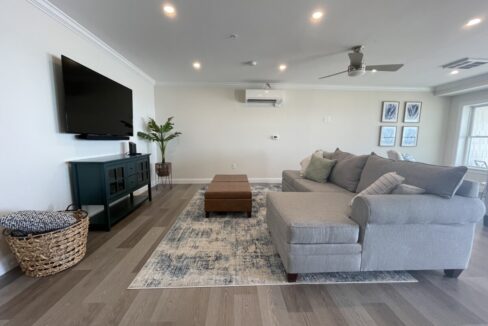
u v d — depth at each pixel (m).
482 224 2.71
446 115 5.11
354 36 2.57
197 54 3.16
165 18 2.20
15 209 1.73
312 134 5.04
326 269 1.54
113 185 2.54
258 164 5.07
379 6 1.97
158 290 1.49
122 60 3.31
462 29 2.38
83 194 2.35
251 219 2.81
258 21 2.25
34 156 1.90
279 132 5.00
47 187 2.04
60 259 1.65
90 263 1.79
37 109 1.93
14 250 1.54
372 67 2.80
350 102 5.00
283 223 1.62
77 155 2.45
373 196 1.56
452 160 5.02
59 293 1.44
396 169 2.04
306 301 1.41
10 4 1.67
